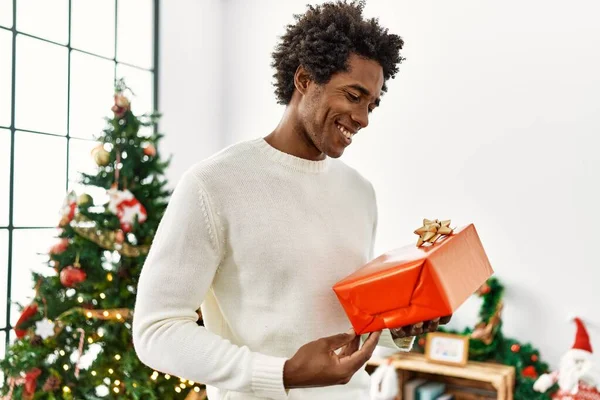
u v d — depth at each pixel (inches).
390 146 119.9
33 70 103.9
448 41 114.8
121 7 121.3
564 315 103.7
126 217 85.7
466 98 113.0
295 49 39.7
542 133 106.3
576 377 91.7
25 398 82.4
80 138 112.8
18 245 100.9
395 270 34.0
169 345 35.3
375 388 103.3
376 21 39.1
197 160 135.7
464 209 112.7
